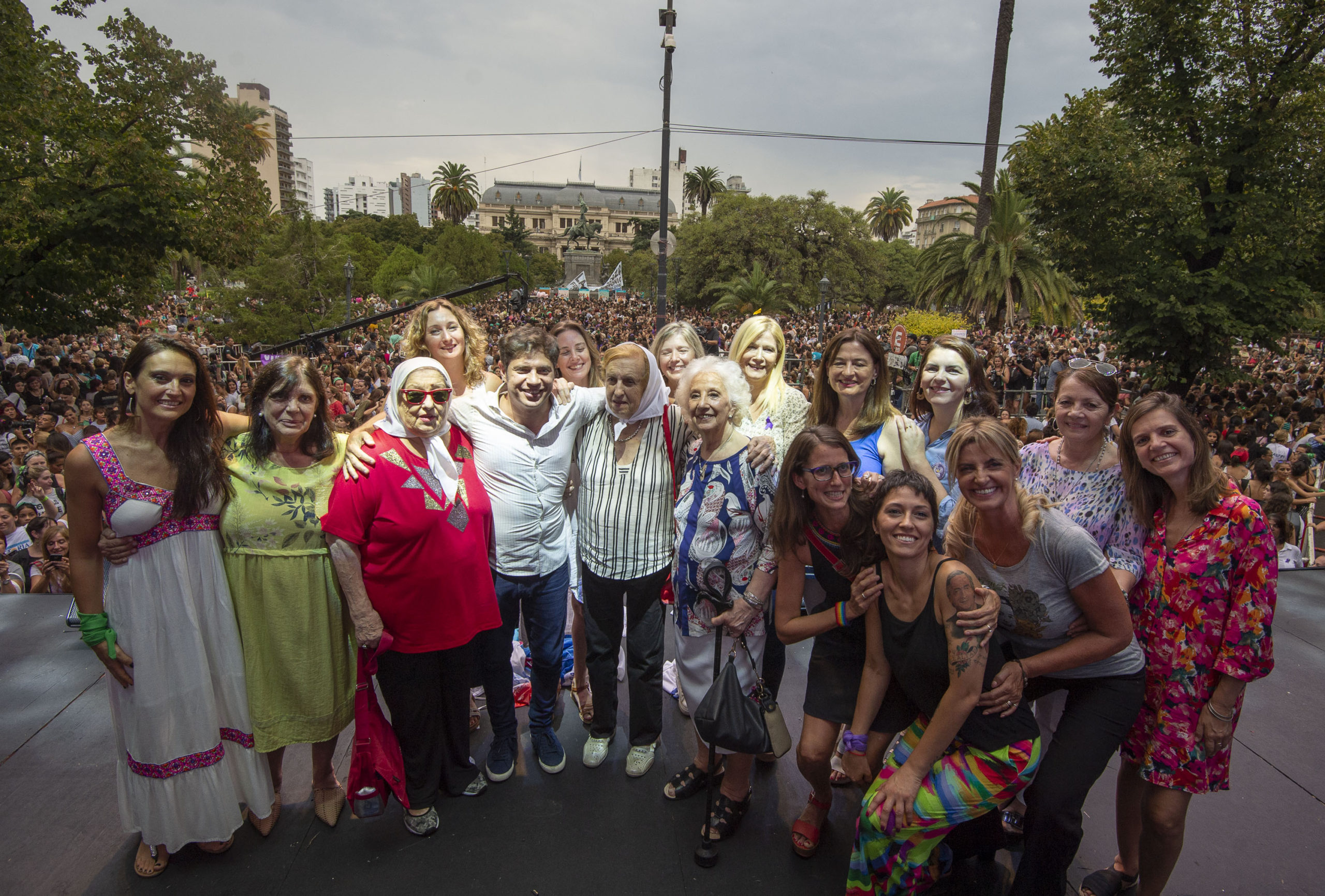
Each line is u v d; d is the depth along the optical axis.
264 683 2.54
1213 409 10.84
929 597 2.23
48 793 2.84
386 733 2.62
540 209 139.50
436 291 45.34
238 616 2.51
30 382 11.30
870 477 2.53
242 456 2.49
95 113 11.84
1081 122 11.37
